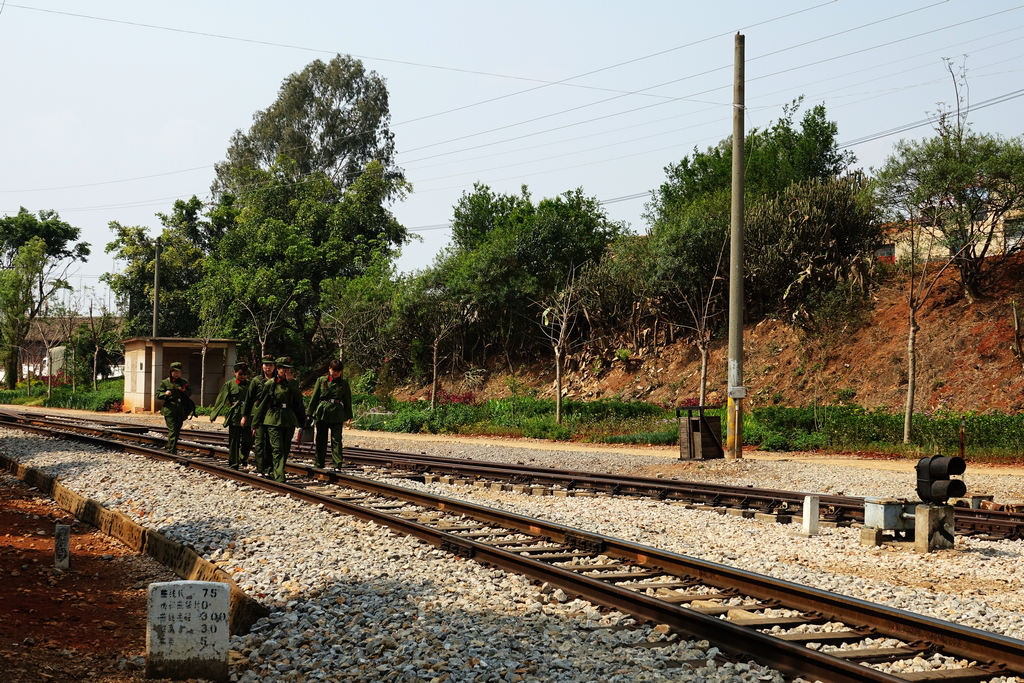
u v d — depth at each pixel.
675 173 50.41
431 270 45.00
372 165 61.31
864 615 6.89
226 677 6.05
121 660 6.36
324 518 11.28
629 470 20.89
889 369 29.97
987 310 29.28
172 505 12.40
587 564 9.17
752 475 19.14
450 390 43.72
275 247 55.38
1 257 85.69
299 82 73.81
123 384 60.44
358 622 7.03
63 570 9.30
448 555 9.34
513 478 17.12
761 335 35.22
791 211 35.34
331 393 16.52
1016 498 16.39
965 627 6.30
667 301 37.16
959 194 29.42
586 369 39.72
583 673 5.87
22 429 26.38
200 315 57.06
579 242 43.06
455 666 5.94
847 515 13.66
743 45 22.23
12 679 5.58
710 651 6.25
